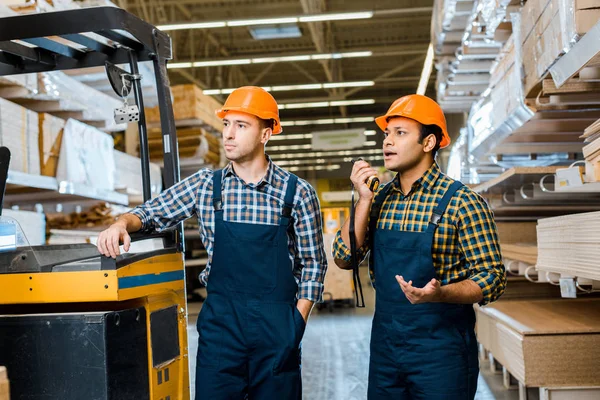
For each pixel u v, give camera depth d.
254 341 2.35
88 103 4.70
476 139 5.29
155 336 2.38
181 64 14.29
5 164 2.50
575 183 2.88
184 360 2.59
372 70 21.45
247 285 2.37
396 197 2.34
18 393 2.10
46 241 4.56
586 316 4.17
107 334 2.08
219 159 9.01
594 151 2.66
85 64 2.80
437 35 5.81
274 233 2.39
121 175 5.69
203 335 2.41
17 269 2.20
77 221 5.40
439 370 2.15
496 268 2.17
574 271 2.94
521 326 3.79
